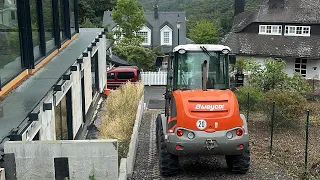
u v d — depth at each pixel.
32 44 10.03
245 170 9.34
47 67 11.05
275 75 19.44
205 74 9.13
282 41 33.47
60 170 6.64
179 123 8.61
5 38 8.78
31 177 6.57
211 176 9.36
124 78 25.17
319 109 18.61
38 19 11.20
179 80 9.48
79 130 13.33
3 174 5.99
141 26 38.38
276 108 14.62
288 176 9.33
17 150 6.46
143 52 32.88
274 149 11.69
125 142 10.73
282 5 35.31
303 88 19.53
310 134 13.80
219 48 9.42
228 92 9.10
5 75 8.68
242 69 22.17
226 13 64.94
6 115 7.16
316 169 9.87
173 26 47.06
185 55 9.45
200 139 8.47
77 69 12.36
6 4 8.92
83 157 6.66
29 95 8.38
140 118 14.52
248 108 15.95
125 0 37.47
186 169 9.84
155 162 10.41
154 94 27.31
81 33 18.05
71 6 16.14
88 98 15.34
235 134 8.59
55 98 9.87
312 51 31.84
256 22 34.56
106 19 48.03
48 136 9.12
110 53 32.12
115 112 14.77
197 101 8.68
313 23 32.97
